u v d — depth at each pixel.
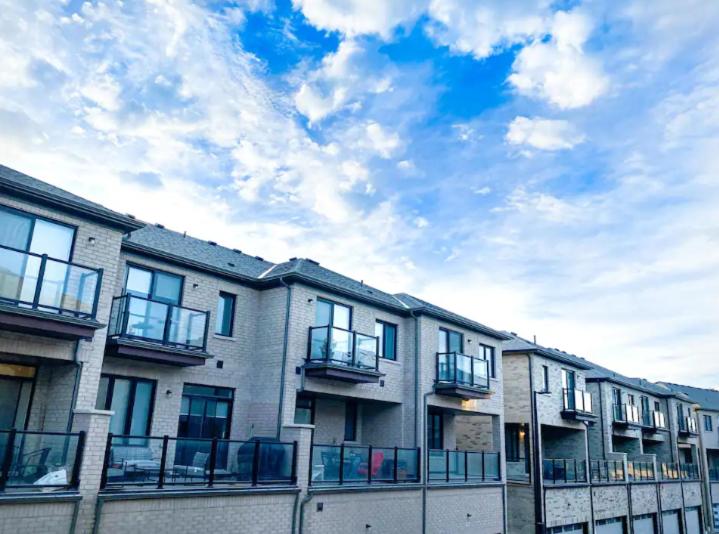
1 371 11.77
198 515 11.45
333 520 14.29
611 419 31.44
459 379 19.67
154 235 16.53
